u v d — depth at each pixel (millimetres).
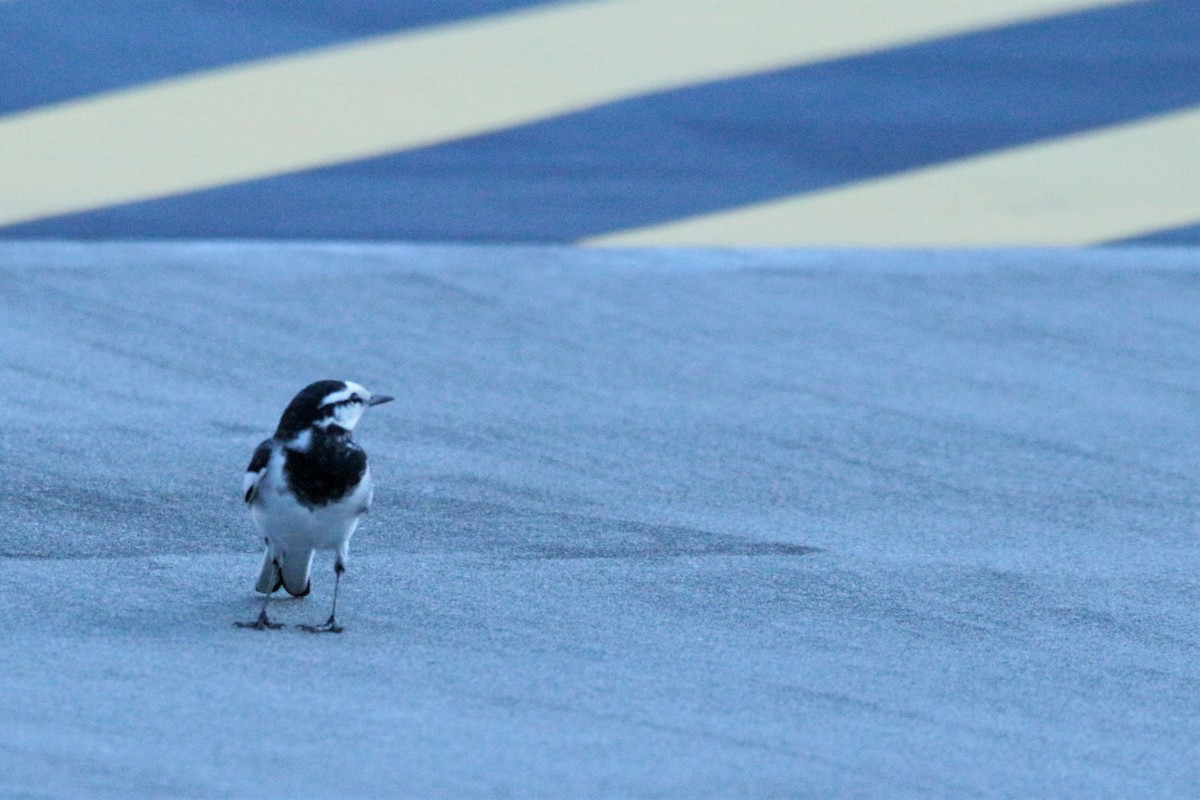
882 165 23641
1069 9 27828
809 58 25859
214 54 24391
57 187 21141
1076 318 19641
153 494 12195
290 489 8883
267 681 8430
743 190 22781
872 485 13742
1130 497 13750
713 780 7363
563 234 21312
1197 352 18656
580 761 7504
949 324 19188
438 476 13227
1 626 9164
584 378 16609
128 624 9344
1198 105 25562
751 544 11820
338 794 6934
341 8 25766
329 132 23016
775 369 17297
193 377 15828
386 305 18578
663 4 26922
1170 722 8664
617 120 24000
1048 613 10562
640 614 10117
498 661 9047
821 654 9523
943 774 7660
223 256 19828
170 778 6996
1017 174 23703
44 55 23844
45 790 6785
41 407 14484
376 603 10055
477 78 24531
